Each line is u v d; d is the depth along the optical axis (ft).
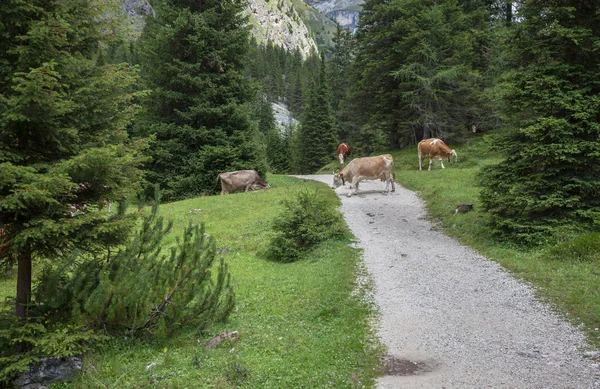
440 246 42.73
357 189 74.02
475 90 117.70
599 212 36.65
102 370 18.90
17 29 19.69
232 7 92.89
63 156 20.62
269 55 555.28
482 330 23.97
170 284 22.75
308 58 633.61
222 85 90.74
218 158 85.56
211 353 20.89
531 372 19.01
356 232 49.32
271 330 24.23
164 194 84.33
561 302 26.78
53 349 18.28
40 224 18.37
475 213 49.26
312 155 186.60
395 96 126.72
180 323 23.24
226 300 25.79
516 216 40.65
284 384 17.94
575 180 37.60
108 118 22.20
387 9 125.70
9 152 18.58
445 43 117.70
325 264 38.04
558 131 37.96
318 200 48.32
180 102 90.68
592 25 40.47
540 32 40.60
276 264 40.60
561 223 38.01
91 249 21.25
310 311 27.37
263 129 290.97
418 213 58.39
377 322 25.67
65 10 20.07
